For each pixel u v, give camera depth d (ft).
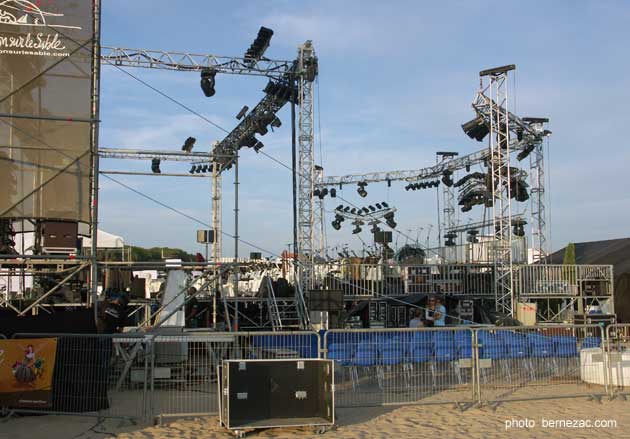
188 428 31.55
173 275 52.37
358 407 36.27
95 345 34.81
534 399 38.34
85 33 49.93
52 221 47.50
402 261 98.32
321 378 32.04
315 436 29.99
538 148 114.52
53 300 48.73
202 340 39.34
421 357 40.09
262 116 91.45
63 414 33.60
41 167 48.06
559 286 81.71
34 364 33.86
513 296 78.18
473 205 131.13
